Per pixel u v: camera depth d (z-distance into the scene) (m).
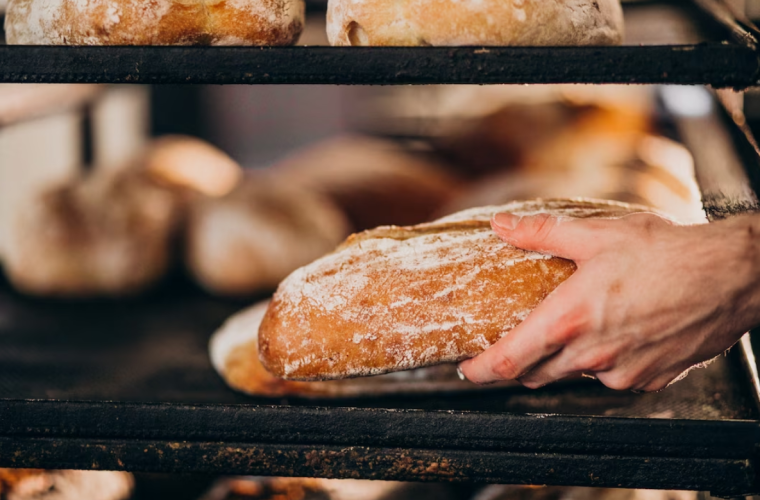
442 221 0.94
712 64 0.79
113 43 0.86
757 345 0.88
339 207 1.61
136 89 1.99
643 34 1.14
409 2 0.84
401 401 1.01
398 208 1.63
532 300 0.86
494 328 0.86
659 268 0.83
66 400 0.85
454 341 0.86
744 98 0.90
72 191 1.42
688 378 1.03
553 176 1.56
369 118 2.50
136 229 1.38
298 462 0.85
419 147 1.98
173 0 0.85
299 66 0.81
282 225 1.42
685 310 0.83
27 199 1.42
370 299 0.87
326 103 2.52
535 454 0.84
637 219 0.85
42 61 0.81
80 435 0.85
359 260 0.89
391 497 1.03
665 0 1.21
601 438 0.83
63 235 1.35
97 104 1.91
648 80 0.80
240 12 0.87
